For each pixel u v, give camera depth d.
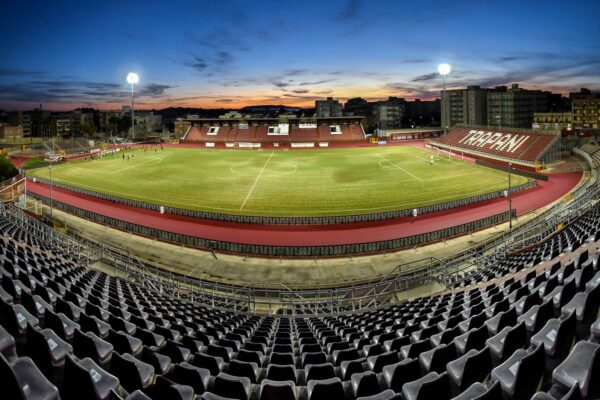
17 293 13.20
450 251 37.19
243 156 101.00
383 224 45.09
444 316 14.91
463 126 110.88
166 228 45.59
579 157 81.81
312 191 59.00
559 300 11.88
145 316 15.61
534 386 7.39
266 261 36.12
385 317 18.75
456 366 8.38
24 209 50.34
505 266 24.42
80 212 50.28
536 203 51.03
